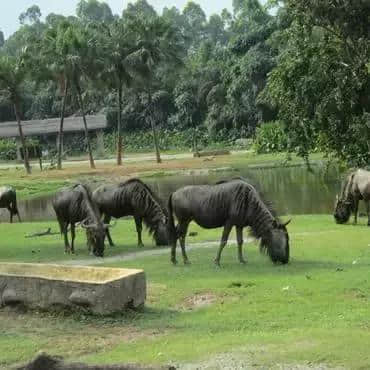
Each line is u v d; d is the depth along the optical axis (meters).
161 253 19.97
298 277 14.87
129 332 11.23
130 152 96.75
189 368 9.00
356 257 17.52
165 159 75.19
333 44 29.53
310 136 30.41
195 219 17.12
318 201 36.53
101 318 11.95
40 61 64.19
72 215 20.28
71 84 66.31
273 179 49.12
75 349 10.37
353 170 29.31
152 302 13.27
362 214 30.20
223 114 91.62
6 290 12.88
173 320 11.90
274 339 10.05
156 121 102.62
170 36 67.31
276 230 16.50
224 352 9.56
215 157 71.88
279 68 30.52
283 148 33.81
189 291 14.07
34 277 12.61
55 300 12.39
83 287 12.10
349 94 28.42
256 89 83.50
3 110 111.00
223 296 13.56
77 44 62.62
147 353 9.82
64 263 18.78
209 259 18.11
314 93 29.34
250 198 16.58
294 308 12.22
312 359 8.98
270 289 13.88
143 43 65.50
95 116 85.50
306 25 29.16
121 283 12.17
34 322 12.08
